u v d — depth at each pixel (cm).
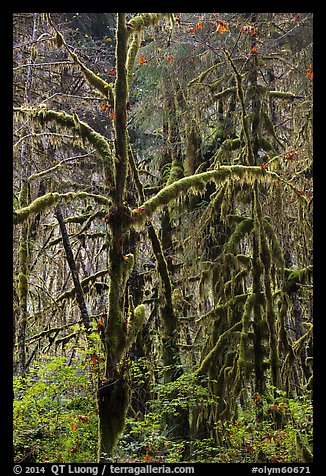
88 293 1195
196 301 1238
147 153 1276
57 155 1202
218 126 1114
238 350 934
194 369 1048
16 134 1030
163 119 1148
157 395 1052
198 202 1112
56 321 1250
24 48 1134
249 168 862
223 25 933
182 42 1057
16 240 1075
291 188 911
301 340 984
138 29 737
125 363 675
